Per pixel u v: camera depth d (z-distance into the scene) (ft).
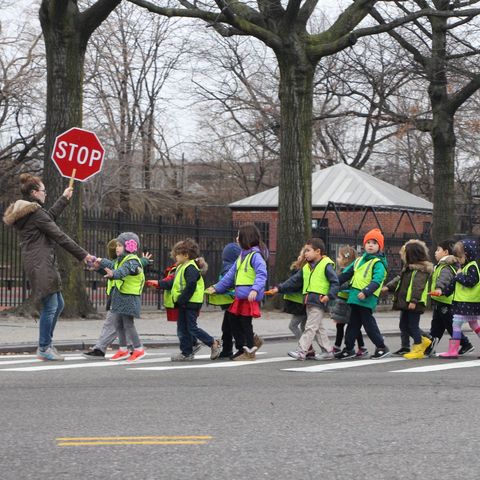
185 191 293.84
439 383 58.70
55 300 70.79
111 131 250.57
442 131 157.17
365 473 32.32
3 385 54.85
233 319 74.49
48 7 111.65
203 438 38.22
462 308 79.92
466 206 264.11
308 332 75.25
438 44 154.40
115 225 127.13
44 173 113.80
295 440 38.06
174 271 74.49
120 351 73.72
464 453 35.88
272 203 251.19
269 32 130.52
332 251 158.61
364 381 59.31
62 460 33.94
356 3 134.72
